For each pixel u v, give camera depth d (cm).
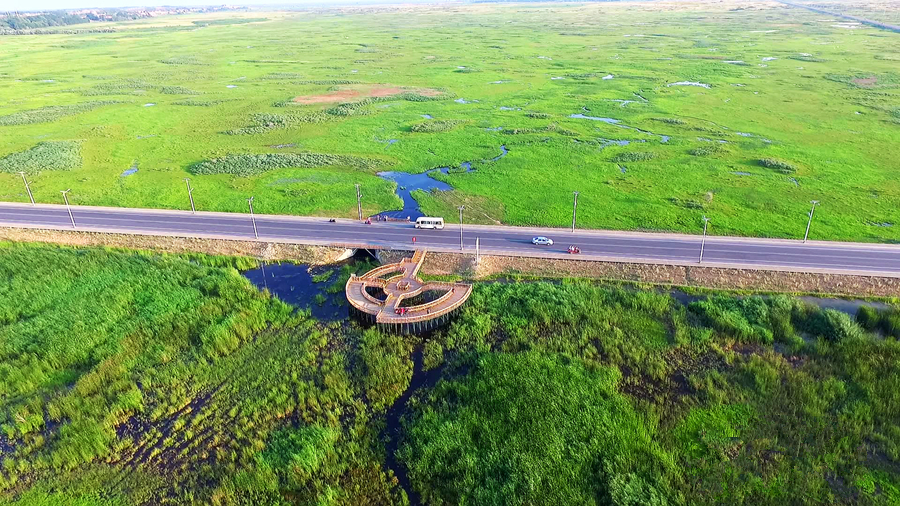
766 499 5697
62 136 18450
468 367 7794
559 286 9425
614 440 6350
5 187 13975
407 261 10125
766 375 7275
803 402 6850
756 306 8575
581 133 18288
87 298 9175
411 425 6744
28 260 10250
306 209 12556
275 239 11019
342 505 5812
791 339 7981
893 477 5875
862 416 6606
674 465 6062
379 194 13400
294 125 19688
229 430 6738
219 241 11000
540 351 7900
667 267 9675
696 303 8769
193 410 7050
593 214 12025
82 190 13775
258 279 10094
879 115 19112
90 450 6412
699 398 7044
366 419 6906
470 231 11325
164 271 9956
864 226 11100
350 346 8238
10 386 7412
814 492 5744
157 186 13975
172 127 19600
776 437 6394
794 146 16262
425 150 16825
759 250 10175
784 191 13012
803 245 10350
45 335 8306
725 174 14250
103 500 5884
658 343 8088
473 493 5856
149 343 8200
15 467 6269
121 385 7350
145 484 6050
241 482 6006
